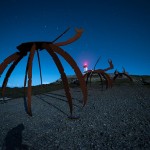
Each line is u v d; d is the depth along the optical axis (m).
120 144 4.09
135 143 4.08
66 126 5.69
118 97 10.98
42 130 5.44
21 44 4.05
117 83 19.70
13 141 4.64
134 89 14.76
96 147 4.02
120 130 5.00
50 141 4.52
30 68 3.78
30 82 3.76
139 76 23.11
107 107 8.23
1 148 4.24
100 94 12.86
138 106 7.99
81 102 10.11
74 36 4.55
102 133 4.86
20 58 4.58
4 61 4.38
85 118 6.51
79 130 5.21
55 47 4.10
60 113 7.65
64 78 4.21
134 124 5.43
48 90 18.05
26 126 5.98
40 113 7.93
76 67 4.25
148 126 5.14
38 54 4.75
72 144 4.26
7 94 15.73
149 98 9.91
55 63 4.06
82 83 4.39
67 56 4.16
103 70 11.85
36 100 12.06
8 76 5.09
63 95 13.88
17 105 10.54
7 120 7.02
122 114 6.74
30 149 4.11
